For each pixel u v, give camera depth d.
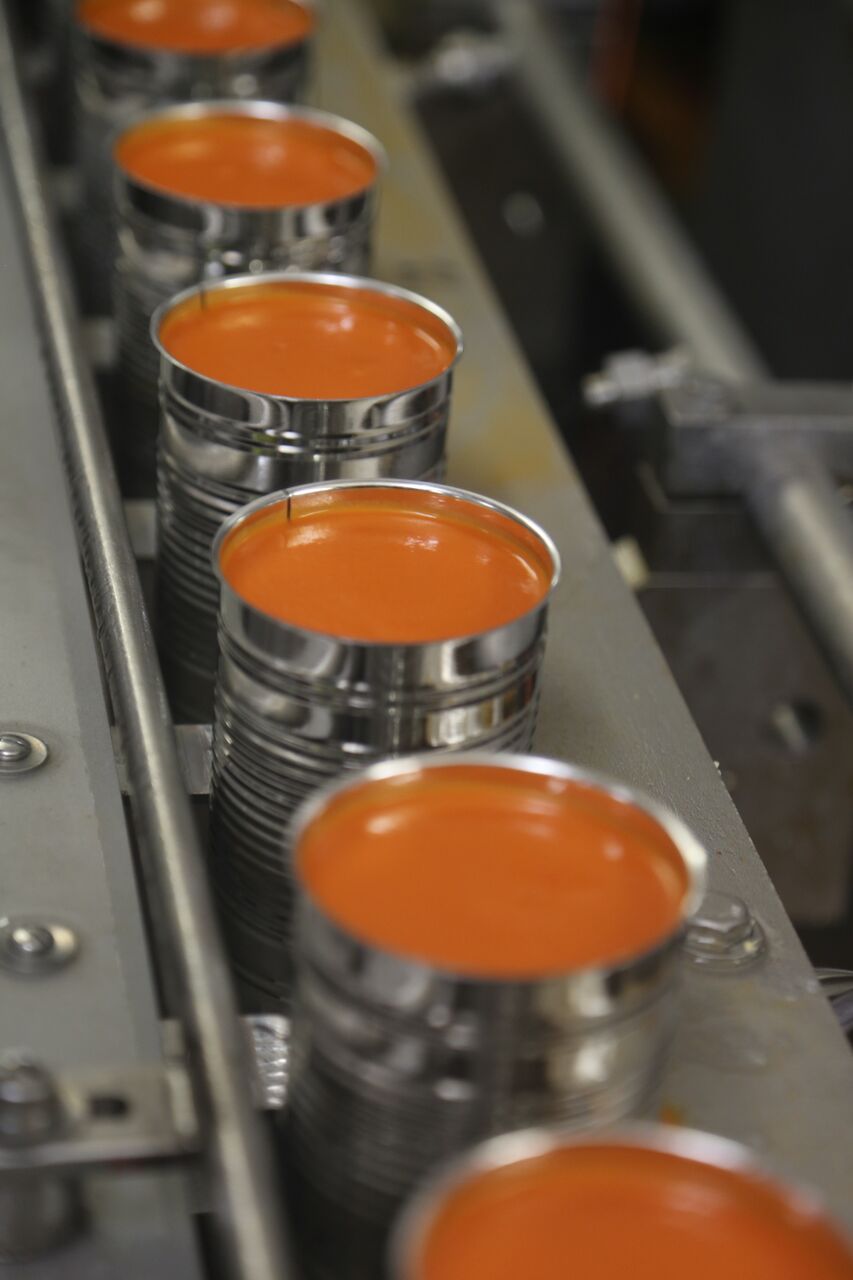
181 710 0.76
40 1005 0.67
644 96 1.82
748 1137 0.66
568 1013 0.60
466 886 0.63
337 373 0.78
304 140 0.93
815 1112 0.67
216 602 0.76
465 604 0.70
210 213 0.83
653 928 0.62
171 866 0.66
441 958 0.61
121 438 0.87
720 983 0.70
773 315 1.65
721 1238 0.58
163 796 0.68
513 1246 0.58
